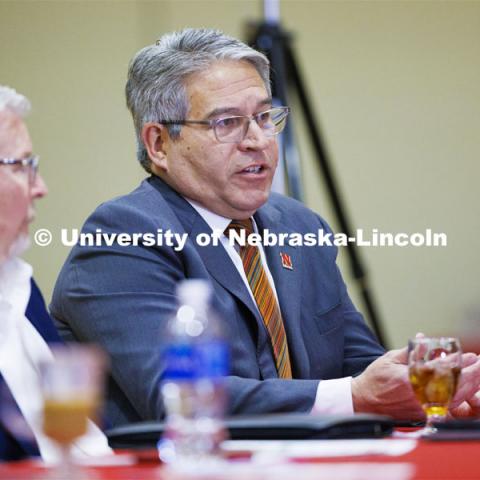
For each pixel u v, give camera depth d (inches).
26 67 615.8
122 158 619.2
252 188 346.0
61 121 616.1
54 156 615.2
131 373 312.0
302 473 179.6
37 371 250.7
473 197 644.7
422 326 637.9
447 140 645.9
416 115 644.1
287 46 514.6
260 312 342.6
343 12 640.4
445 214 643.5
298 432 224.7
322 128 637.3
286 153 510.6
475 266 642.2
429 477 173.3
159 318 316.8
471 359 297.1
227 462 197.6
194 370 202.5
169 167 351.6
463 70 645.3
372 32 641.6
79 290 327.6
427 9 644.7
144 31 621.6
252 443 221.1
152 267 326.3
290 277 361.1
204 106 345.4
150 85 352.8
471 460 194.9
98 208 340.2
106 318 320.5
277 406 304.7
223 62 348.8
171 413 204.7
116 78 621.6
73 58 619.2
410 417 304.5
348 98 639.8
